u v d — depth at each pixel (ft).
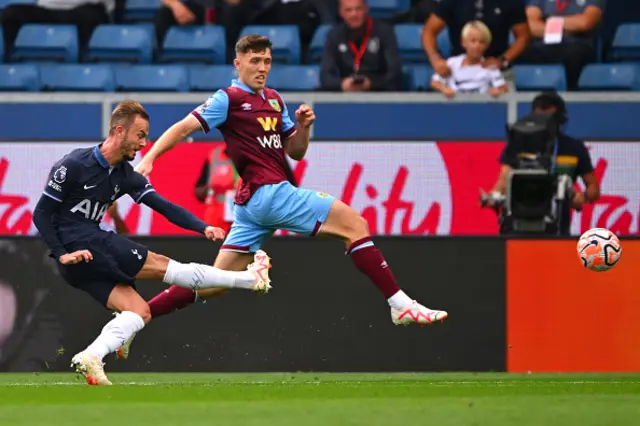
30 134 129.29
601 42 158.30
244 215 78.79
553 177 98.27
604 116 126.31
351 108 126.62
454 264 95.20
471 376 89.81
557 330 95.35
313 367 94.38
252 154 77.56
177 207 73.05
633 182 114.52
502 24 139.03
